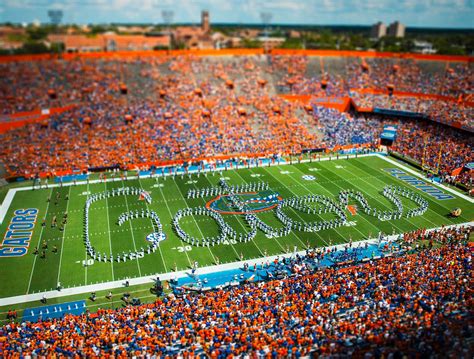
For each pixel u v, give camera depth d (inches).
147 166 2689.5
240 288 1476.4
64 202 2224.4
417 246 1797.5
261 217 2066.9
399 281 1379.2
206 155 2822.3
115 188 2399.1
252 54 4296.3
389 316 1183.6
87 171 2618.1
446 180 2501.2
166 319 1264.8
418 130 3127.5
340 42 7185.0
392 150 3016.7
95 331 1203.2
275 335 1140.5
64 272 1635.1
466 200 2266.2
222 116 3248.0
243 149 2913.4
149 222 2022.6
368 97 3590.1
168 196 2304.4
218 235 1899.6
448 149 2785.4
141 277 1608.0
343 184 2472.9
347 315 1238.3
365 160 2874.0
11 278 1595.7
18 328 1261.1
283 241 1860.2
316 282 1449.3
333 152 3021.7
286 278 1555.1
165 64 3956.7
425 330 1095.6
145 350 1096.8
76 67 3767.2
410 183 2490.2
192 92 3528.5
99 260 1711.4
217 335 1152.8
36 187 2409.0
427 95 3491.6
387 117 3403.1
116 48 6235.2
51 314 1402.6
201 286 1514.5
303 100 3710.6
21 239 1863.9
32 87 3415.4
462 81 3513.8
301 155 2950.3
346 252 1732.3
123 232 1926.7
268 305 1290.6
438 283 1342.3
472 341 1056.2
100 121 3056.1
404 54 4074.8
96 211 2129.7
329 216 2073.1
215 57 4175.7
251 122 3225.9
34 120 3105.3
